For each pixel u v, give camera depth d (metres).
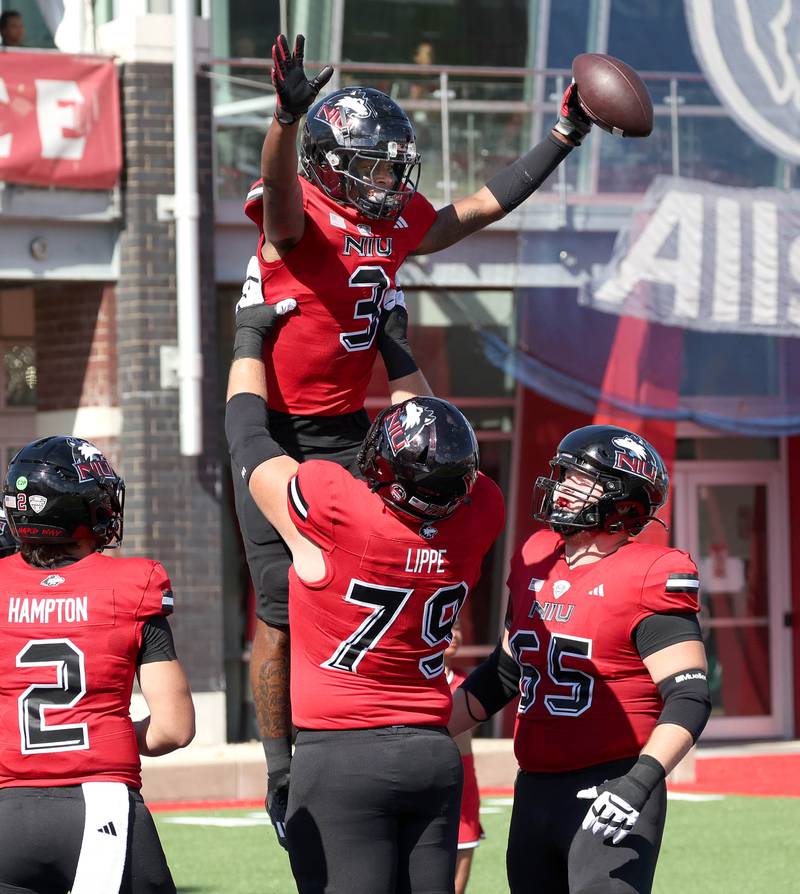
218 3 45.41
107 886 13.98
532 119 45.84
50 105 42.16
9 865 14.14
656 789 15.52
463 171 45.47
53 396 45.66
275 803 15.74
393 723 14.38
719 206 44.00
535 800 16.03
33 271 42.91
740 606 55.56
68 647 14.38
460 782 14.77
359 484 14.29
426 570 14.19
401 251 15.16
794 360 46.22
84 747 14.27
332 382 15.00
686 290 43.62
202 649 43.91
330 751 14.34
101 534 15.08
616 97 15.82
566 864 15.92
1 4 45.12
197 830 35.56
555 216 44.00
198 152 44.28
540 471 51.09
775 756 50.50
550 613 16.05
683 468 55.25
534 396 51.50
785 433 46.22
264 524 15.45
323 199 14.47
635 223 43.75
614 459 15.85
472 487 14.34
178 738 14.67
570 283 44.06
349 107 14.30
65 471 14.77
